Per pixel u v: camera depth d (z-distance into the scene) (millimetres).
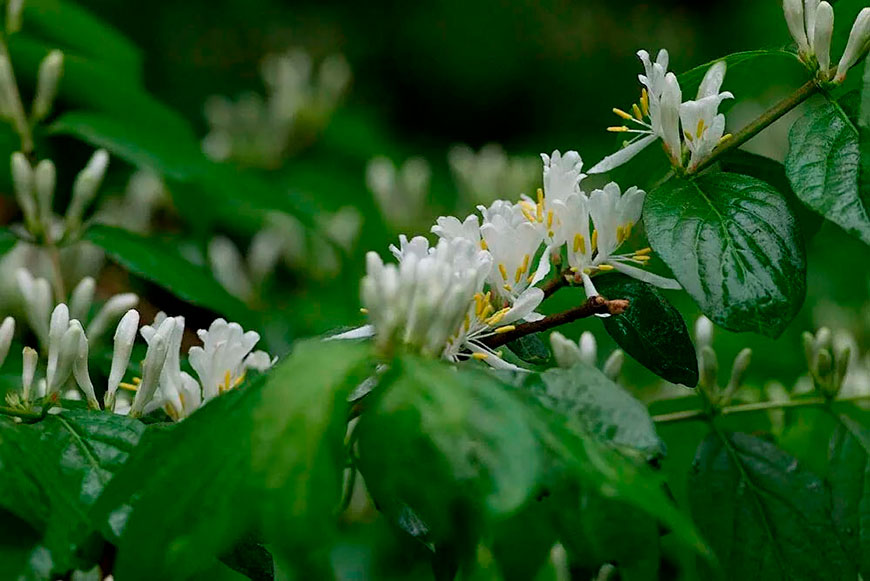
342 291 970
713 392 748
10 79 835
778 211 679
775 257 673
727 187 685
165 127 911
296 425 616
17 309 891
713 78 704
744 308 667
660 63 704
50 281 901
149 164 847
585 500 657
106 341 848
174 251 832
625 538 659
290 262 1133
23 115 839
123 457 662
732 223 677
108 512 640
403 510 680
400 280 640
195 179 856
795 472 718
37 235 820
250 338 706
